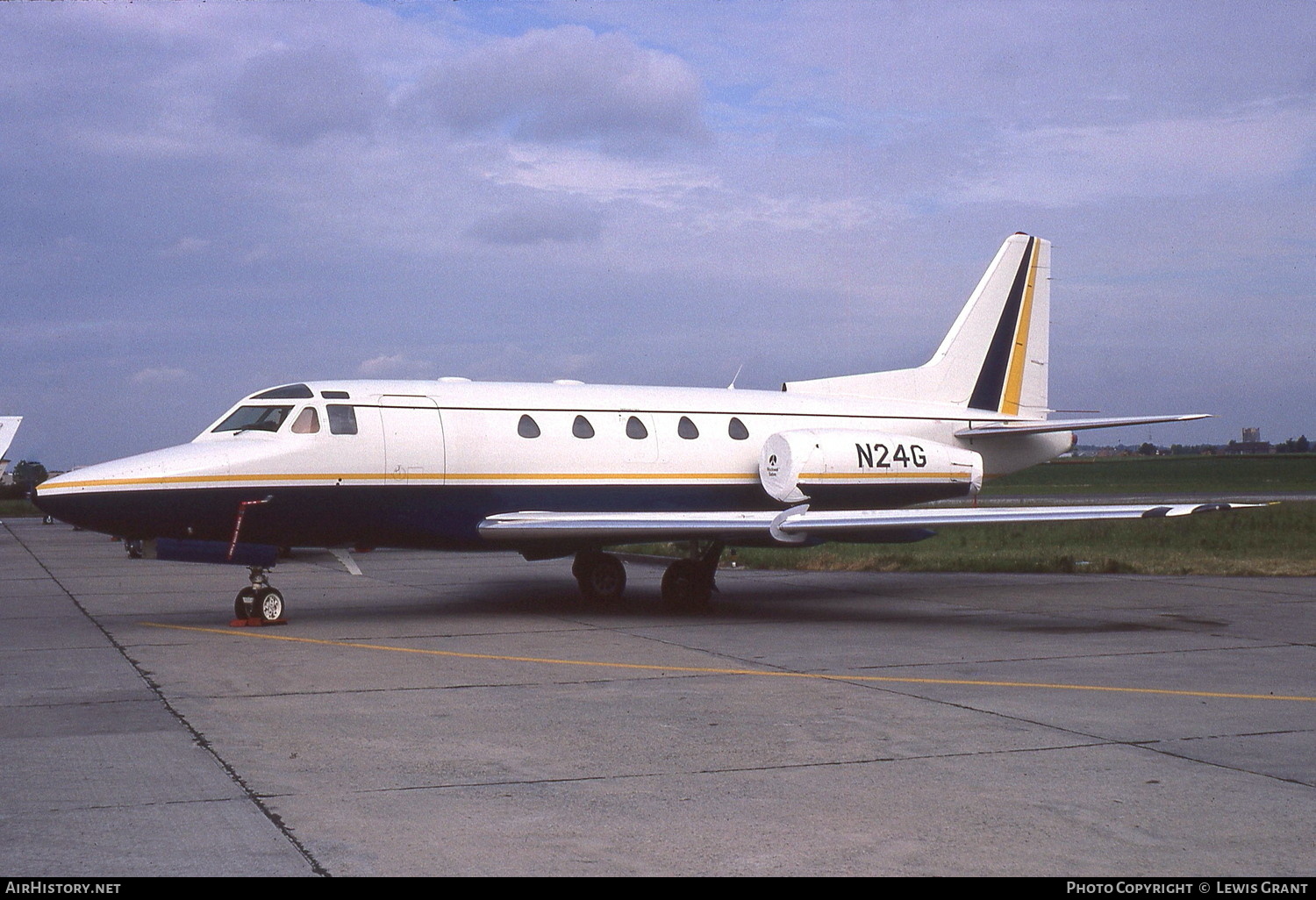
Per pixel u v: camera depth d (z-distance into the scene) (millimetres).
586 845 5797
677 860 5578
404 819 6211
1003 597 18109
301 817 6246
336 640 13344
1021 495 68000
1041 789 6770
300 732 8367
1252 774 7133
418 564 26375
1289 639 13250
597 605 17328
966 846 5777
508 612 16359
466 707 9266
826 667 11328
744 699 9594
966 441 20391
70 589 20312
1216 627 14352
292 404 15148
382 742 8023
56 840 5840
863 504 18234
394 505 15500
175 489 14180
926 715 8914
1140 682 10391
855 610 16594
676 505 17609
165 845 5773
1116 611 16172
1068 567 22578
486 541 16203
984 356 20969
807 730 8383
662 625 14773
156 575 23359
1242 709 9164
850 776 7078
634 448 17234
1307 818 6227
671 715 8938
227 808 6406
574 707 9258
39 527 49719
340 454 15102
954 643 13047
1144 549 27203
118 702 9547
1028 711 9086
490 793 6723
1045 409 21594
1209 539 29750
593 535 15305
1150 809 6387
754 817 6258
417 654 12258
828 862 5539
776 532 15039
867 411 19500
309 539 15203
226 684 10367
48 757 7598
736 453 18062
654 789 6816
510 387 16984
